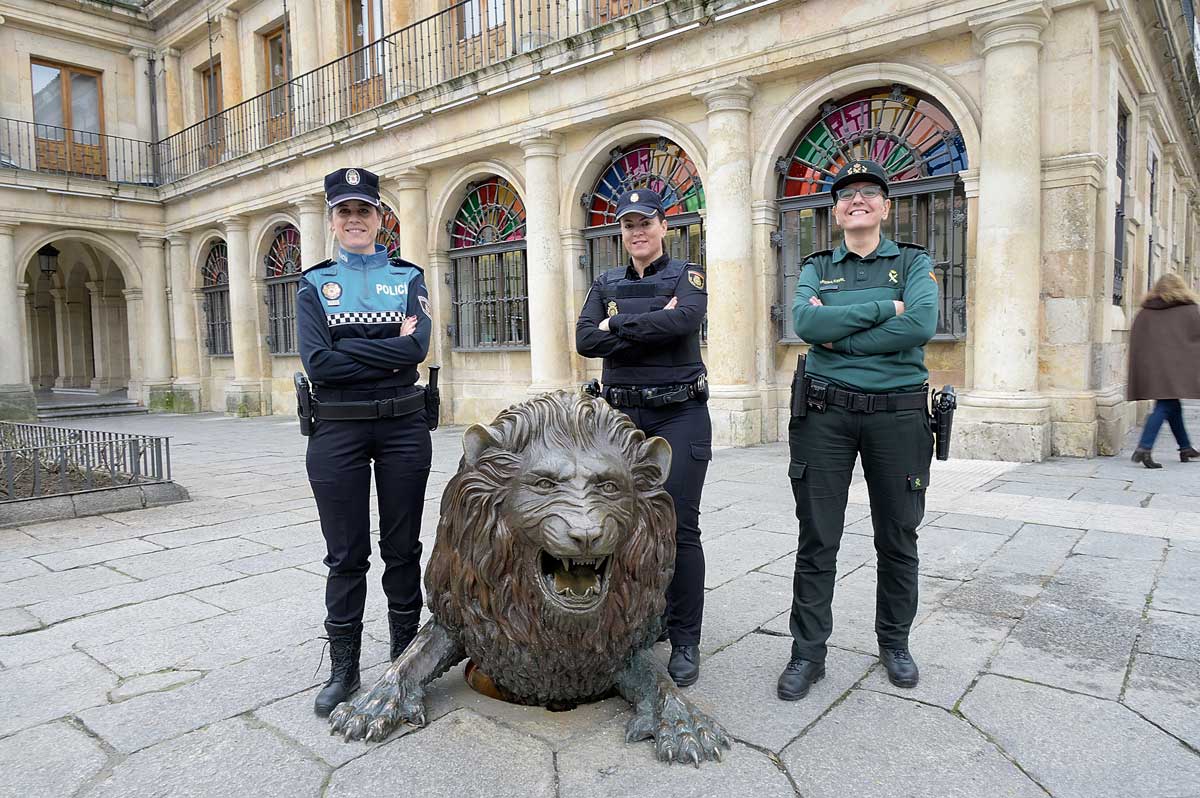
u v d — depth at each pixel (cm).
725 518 561
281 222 1627
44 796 223
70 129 1889
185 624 366
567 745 247
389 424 279
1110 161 812
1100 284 796
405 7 1388
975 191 800
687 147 997
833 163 927
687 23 930
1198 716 260
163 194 1878
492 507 240
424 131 1277
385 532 292
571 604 227
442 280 1330
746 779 227
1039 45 754
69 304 2414
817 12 856
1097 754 238
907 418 276
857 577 418
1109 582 398
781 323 968
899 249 286
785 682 278
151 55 2008
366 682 296
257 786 226
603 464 233
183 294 1911
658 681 258
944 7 778
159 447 689
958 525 518
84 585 428
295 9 1611
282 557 484
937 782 224
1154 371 709
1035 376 773
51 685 300
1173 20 1077
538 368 1154
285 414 1706
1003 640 327
